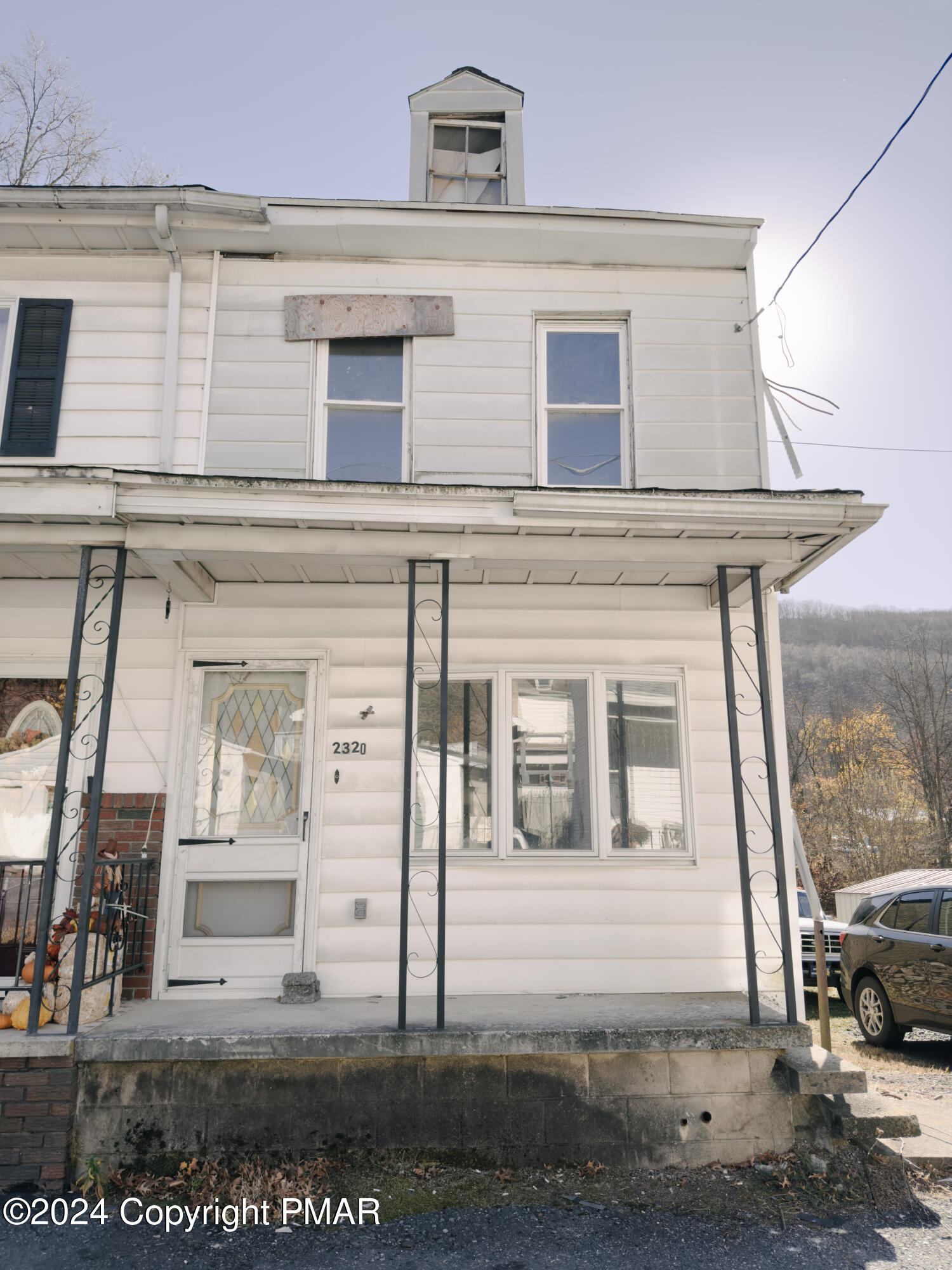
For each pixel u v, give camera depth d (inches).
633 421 257.4
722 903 235.0
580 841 237.6
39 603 241.9
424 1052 180.4
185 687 239.6
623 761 243.0
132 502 189.9
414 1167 180.5
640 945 231.0
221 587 244.7
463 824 236.8
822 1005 243.9
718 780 242.2
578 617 248.1
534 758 241.6
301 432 251.3
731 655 204.4
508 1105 185.2
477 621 246.8
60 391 249.9
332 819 234.1
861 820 1052.5
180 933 227.0
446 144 316.5
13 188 237.5
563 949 229.5
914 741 1176.8
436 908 230.8
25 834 232.2
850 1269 146.2
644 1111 187.0
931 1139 199.5
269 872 231.1
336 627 244.4
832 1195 173.0
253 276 259.1
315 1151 181.0
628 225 257.0
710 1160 186.1
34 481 187.9
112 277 257.1
